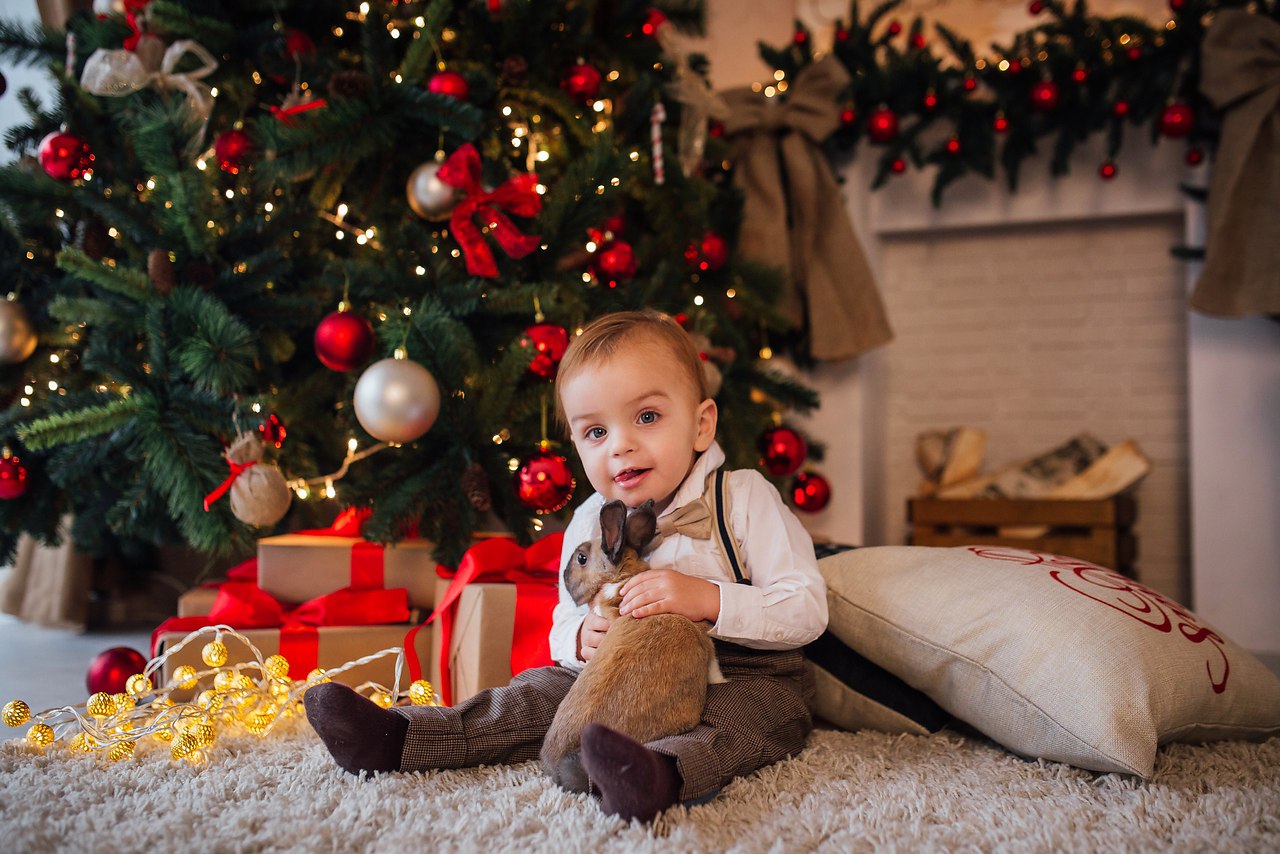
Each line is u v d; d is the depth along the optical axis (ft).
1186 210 8.55
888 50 8.64
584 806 3.08
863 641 4.20
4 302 5.63
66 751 3.75
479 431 5.32
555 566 4.73
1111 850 2.80
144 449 5.11
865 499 9.28
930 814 3.08
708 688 3.47
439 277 5.59
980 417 9.98
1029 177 9.09
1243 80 7.52
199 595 5.08
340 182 5.95
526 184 5.57
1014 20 9.29
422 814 3.02
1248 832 2.92
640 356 3.82
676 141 7.43
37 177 5.64
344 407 5.67
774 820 2.99
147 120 5.54
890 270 10.23
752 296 7.67
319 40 6.51
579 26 6.61
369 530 4.93
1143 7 8.97
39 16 7.64
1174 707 3.51
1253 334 8.20
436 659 4.83
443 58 6.48
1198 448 8.29
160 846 2.74
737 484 3.98
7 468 5.60
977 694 3.81
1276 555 8.05
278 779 3.37
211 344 5.08
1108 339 9.64
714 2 10.14
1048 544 8.61
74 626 7.59
